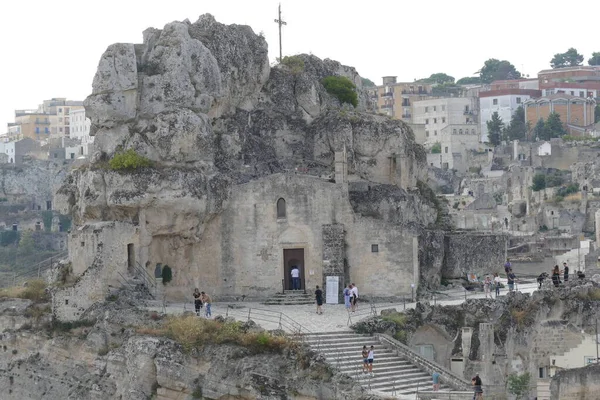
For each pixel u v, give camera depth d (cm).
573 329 9912
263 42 11100
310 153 10962
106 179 9819
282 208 10112
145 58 10206
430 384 8556
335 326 9025
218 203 10019
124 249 9712
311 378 8062
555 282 10350
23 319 9844
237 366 8306
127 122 10031
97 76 10056
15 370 9750
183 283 10062
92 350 9294
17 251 19950
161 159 9900
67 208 10394
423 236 10494
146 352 8694
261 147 10831
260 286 10106
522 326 9638
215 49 10544
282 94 11162
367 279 9975
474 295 10294
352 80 12188
